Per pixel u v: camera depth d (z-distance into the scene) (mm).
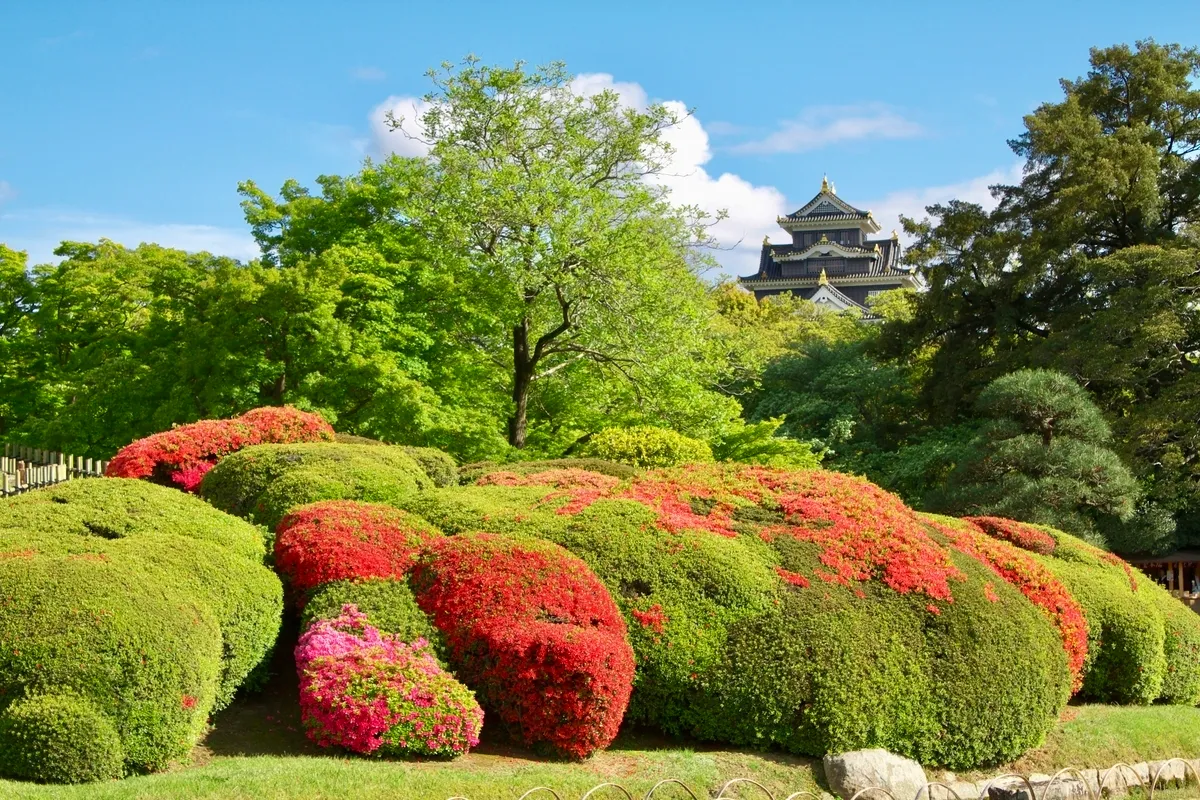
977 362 29266
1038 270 27000
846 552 9562
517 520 9578
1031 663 9383
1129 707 11516
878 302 44875
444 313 20578
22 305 26141
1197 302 23891
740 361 25906
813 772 8328
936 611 9258
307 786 6469
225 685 7918
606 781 7422
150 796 6027
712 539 9289
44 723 6277
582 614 8344
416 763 7367
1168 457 22125
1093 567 12812
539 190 19734
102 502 9016
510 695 7992
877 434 30594
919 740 8859
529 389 22797
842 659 8648
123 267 22500
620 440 16641
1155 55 29391
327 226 21281
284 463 11414
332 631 8047
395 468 11719
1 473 15172
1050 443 19422
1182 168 27812
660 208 20969
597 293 19938
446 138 20953
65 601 6766
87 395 18922
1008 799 8688
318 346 17609
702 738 8680
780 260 66250
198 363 17328
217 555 8281
